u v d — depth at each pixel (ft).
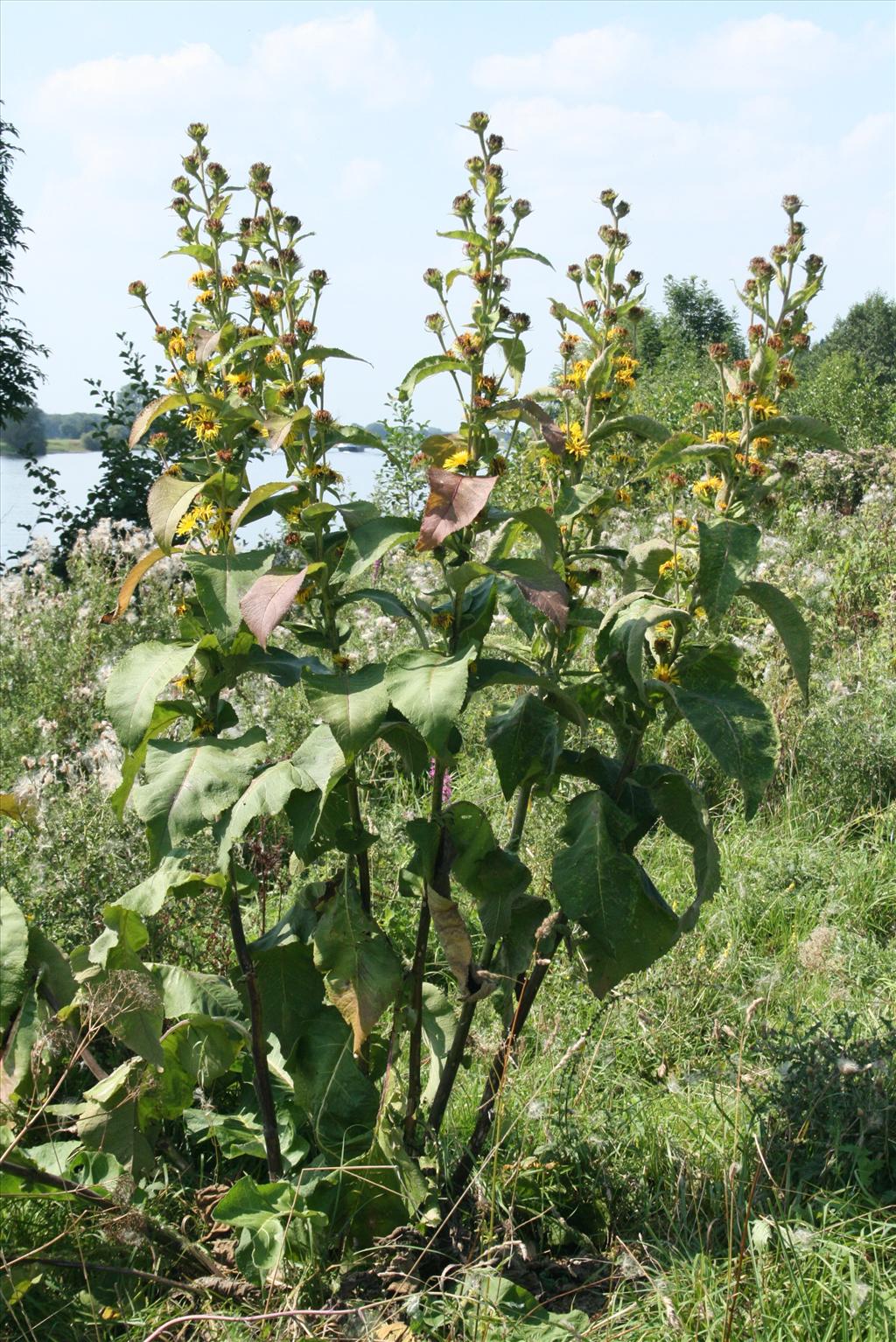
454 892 15.16
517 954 9.64
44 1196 8.68
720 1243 9.29
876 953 14.34
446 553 9.43
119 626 25.41
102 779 14.88
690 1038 12.53
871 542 32.60
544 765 9.20
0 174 65.00
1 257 65.46
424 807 17.62
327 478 8.99
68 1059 11.14
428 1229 9.23
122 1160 9.37
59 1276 9.02
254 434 9.48
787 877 16.55
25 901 13.25
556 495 10.10
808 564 29.94
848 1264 8.55
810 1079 10.10
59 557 41.55
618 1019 12.50
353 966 8.68
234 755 8.38
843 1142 9.91
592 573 9.77
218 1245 9.47
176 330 9.93
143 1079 9.32
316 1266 8.95
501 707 9.71
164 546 8.75
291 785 8.04
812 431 9.05
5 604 27.55
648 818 9.41
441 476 7.95
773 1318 7.94
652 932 9.01
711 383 46.11
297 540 9.23
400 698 7.86
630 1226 9.77
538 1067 11.35
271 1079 10.57
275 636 19.81
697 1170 10.04
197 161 10.00
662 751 19.80
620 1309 8.43
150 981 8.84
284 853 15.07
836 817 18.92
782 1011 12.89
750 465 9.23
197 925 13.12
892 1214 9.14
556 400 10.09
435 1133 9.65
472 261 8.96
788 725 20.70
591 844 8.84
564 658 9.97
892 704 22.08
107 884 13.34
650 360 69.62
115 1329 8.66
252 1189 9.10
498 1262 8.98
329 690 8.12
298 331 8.90
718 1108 10.04
